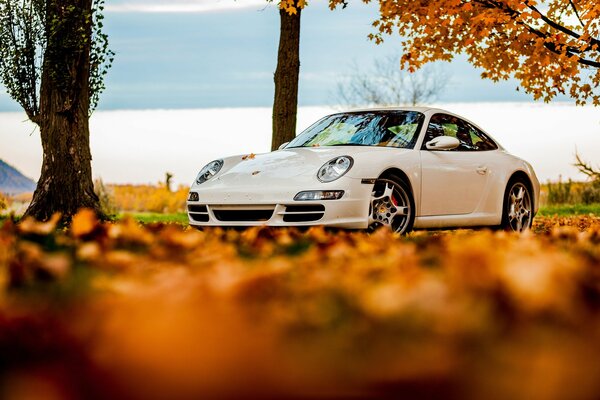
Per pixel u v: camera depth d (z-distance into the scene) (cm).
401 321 222
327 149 809
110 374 171
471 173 863
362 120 873
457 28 1223
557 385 163
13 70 1129
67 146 1116
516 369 174
